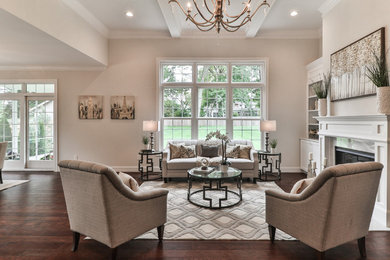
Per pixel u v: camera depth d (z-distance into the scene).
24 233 2.31
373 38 2.60
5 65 4.95
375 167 1.69
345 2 3.16
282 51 4.97
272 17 4.24
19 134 5.25
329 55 3.57
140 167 5.05
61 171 1.87
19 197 3.40
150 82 5.05
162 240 2.17
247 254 1.95
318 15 4.16
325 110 3.61
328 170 1.53
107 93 5.08
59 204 3.11
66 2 3.47
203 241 2.16
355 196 1.66
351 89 2.99
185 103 5.17
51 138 5.26
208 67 5.17
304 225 1.76
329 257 1.91
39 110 5.25
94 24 4.35
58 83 5.08
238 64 5.12
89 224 1.81
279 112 5.01
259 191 3.66
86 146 5.12
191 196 3.40
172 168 4.12
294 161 5.04
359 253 1.96
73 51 3.93
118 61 5.04
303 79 4.97
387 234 2.26
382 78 2.38
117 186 1.67
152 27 4.74
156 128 4.53
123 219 1.76
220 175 2.99
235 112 5.14
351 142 3.12
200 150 4.69
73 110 5.10
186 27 4.71
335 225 1.66
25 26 2.84
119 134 5.11
